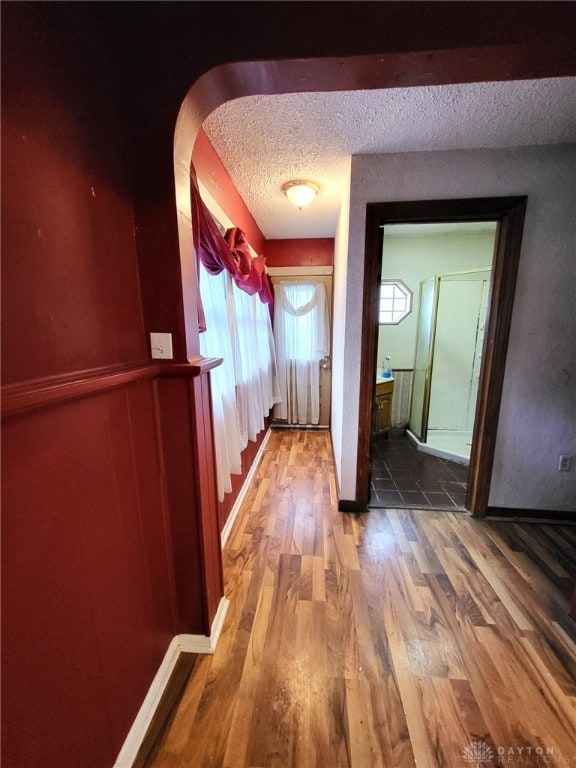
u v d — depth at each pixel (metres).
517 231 1.76
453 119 1.45
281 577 1.57
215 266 1.68
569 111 1.39
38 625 0.62
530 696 1.05
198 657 1.19
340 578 1.56
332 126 1.50
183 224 1.00
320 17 0.81
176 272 0.98
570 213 1.73
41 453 0.62
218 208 1.77
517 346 1.90
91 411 0.77
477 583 1.53
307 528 1.99
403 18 0.80
